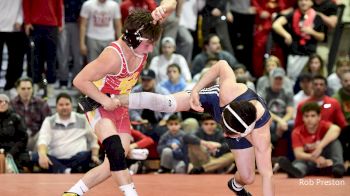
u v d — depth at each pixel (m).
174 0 9.52
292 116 18.27
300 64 20.36
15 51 19.44
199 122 18.42
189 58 20.81
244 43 21.88
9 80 19.56
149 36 9.23
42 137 16.42
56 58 20.34
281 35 20.44
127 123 9.90
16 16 19.23
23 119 17.28
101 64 9.23
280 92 18.44
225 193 12.64
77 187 9.84
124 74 9.40
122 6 20.30
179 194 12.45
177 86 18.59
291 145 17.66
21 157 16.27
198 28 21.36
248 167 10.09
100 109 9.62
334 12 20.53
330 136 16.17
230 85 9.71
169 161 16.59
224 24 21.09
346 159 16.78
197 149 16.58
